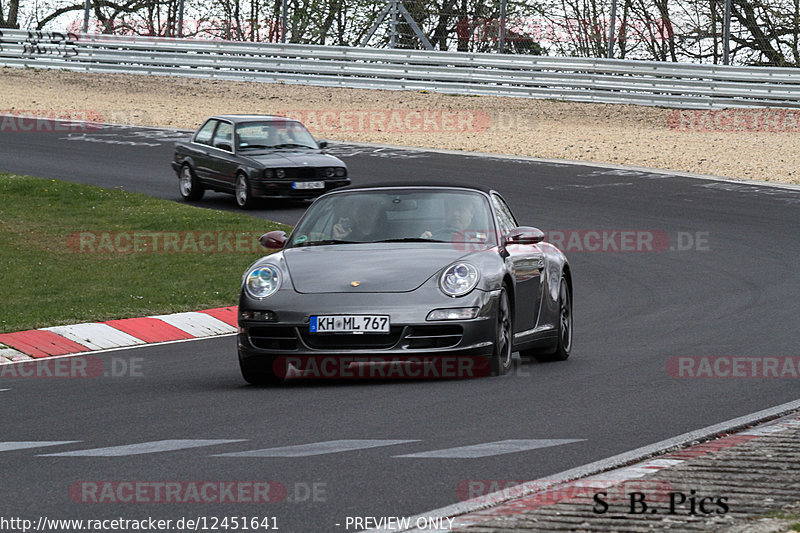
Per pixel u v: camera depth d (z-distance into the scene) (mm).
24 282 50469
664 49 138000
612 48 127688
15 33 144375
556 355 34562
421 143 103625
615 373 31094
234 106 123438
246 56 135500
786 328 40000
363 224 32281
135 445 21828
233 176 74812
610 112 119438
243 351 29312
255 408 25797
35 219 66938
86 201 73312
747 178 86750
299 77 134625
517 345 31438
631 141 104312
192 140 79375
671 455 20438
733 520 15750
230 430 23188
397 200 33156
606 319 44031
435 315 28453
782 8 135000
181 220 67188
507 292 30766
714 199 77188
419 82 129875
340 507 16938
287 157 74562
